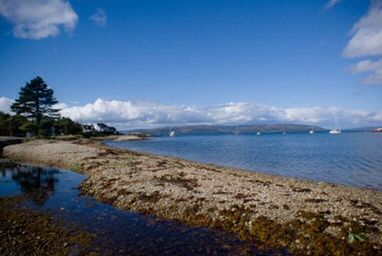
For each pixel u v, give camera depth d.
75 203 19.34
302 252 12.10
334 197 18.81
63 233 13.87
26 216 16.39
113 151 52.34
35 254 11.64
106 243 12.84
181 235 13.86
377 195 21.80
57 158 42.31
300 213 14.96
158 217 16.41
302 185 25.58
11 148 59.09
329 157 53.38
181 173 27.47
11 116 106.50
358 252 11.55
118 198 19.58
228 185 22.05
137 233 14.05
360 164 42.47
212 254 11.99
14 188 24.39
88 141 103.00
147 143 124.12
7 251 11.84
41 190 23.50
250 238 13.47
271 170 38.38
